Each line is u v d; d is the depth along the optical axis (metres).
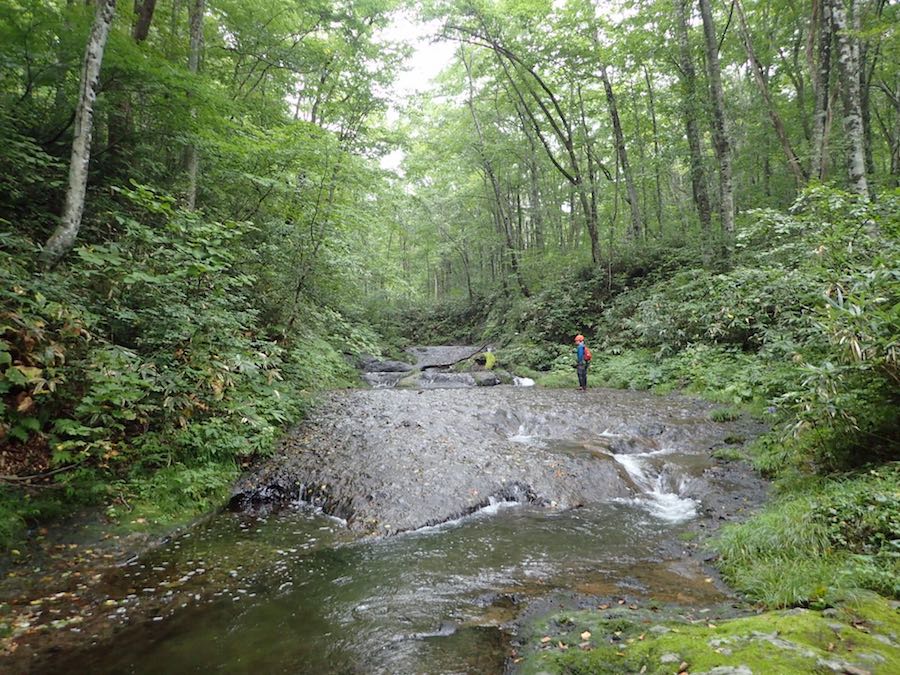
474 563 5.21
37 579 4.56
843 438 6.12
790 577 4.06
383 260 18.62
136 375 6.16
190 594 4.56
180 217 7.25
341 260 12.34
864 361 5.03
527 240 38.41
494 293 31.42
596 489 7.46
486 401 12.24
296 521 6.41
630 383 14.52
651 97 21.94
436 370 20.81
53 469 5.66
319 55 16.36
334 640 3.83
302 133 11.14
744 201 23.16
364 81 18.31
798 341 9.84
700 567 4.94
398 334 31.12
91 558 5.03
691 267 17.39
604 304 20.11
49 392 5.51
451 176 31.28
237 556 5.37
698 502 6.91
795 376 9.36
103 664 3.54
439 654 3.58
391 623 4.05
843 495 4.92
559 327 20.77
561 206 34.09
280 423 9.09
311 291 13.40
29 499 5.33
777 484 6.65
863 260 6.40
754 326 11.27
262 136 10.96
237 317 7.93
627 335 17.42
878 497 4.50
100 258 6.21
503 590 4.59
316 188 11.56
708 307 13.27
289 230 11.65
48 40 8.49
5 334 5.46
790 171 20.22
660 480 7.88
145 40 10.21
